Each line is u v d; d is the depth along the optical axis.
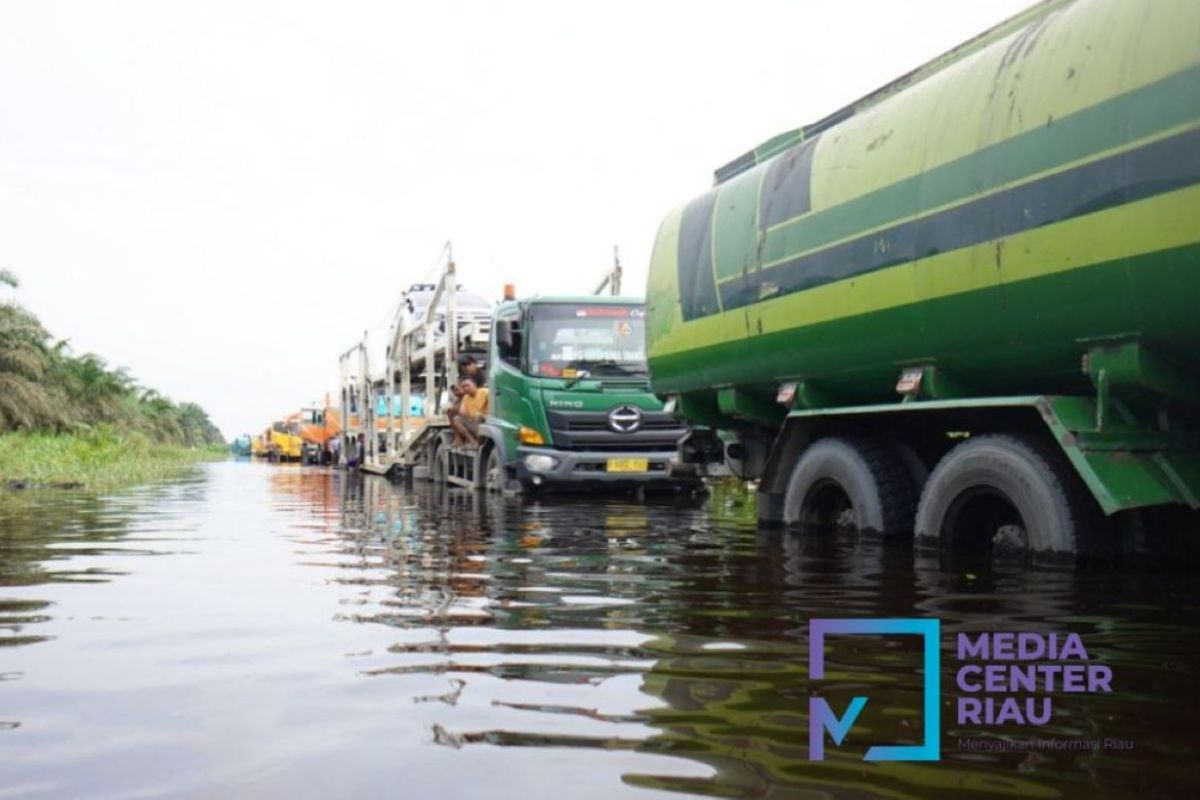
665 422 13.28
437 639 3.78
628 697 2.91
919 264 6.34
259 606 4.54
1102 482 5.18
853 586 4.95
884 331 6.81
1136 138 4.92
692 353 9.20
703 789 2.16
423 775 2.26
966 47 6.58
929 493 6.38
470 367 16.44
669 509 11.04
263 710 2.81
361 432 26.39
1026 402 5.61
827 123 7.85
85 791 2.18
